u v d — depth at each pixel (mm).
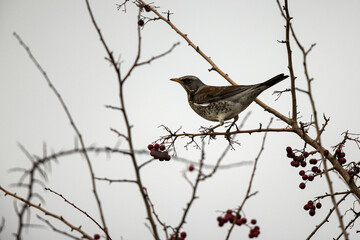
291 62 10828
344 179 10078
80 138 6441
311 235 9391
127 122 6816
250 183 7781
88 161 6527
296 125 11195
